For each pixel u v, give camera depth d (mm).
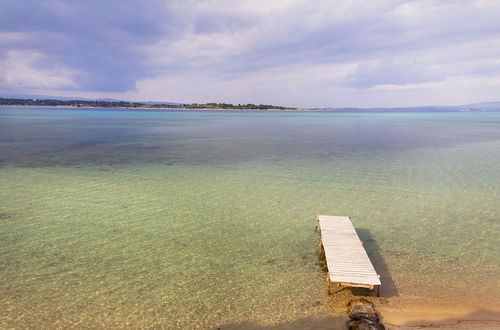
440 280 12758
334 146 50188
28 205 21141
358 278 11258
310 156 40688
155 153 42500
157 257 14562
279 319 10445
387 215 20000
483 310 10875
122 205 21391
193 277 12945
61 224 18109
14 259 14211
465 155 41750
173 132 74375
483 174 30734
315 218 19438
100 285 12336
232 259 14445
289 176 29922
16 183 26531
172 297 11633
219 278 12883
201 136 65438
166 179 28516
